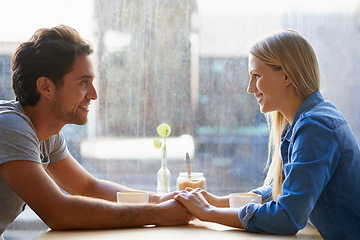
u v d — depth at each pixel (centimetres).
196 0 199
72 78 133
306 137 119
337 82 200
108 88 199
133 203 134
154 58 199
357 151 126
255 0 199
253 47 133
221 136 200
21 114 129
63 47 132
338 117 126
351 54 199
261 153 200
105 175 200
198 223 132
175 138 200
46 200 118
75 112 136
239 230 122
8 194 131
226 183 201
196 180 155
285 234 117
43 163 150
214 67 200
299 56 129
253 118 200
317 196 116
